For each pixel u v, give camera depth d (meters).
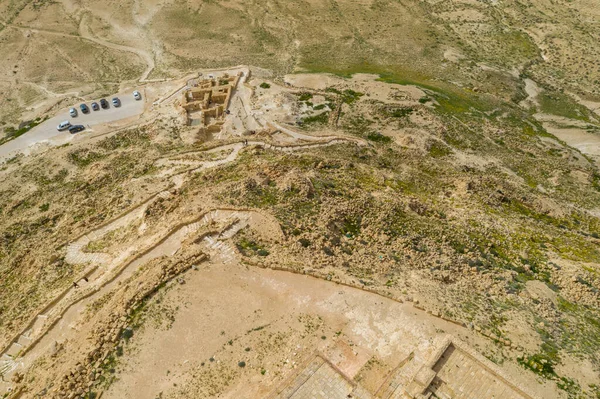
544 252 44.97
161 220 43.09
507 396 26.77
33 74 94.00
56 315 34.44
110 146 67.31
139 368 29.03
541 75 93.88
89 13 116.75
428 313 31.80
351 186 49.44
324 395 27.17
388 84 80.62
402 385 27.45
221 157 58.97
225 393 27.55
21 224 51.78
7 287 42.94
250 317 31.72
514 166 63.50
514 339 30.73
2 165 66.88
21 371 31.19
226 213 41.28
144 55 100.62
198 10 117.62
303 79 83.06
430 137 66.75
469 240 43.78
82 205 52.56
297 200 43.69
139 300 32.78
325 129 68.06
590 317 35.62
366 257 37.94
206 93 76.31
